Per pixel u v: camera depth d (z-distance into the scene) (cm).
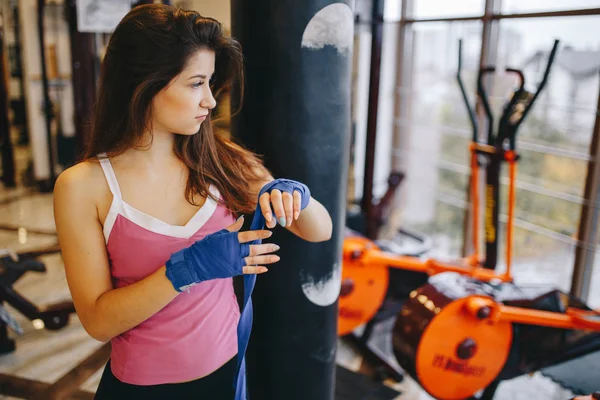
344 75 159
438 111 419
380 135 464
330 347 179
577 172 328
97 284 111
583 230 312
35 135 602
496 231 264
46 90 586
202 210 120
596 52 299
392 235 459
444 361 237
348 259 281
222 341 124
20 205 564
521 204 368
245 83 158
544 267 353
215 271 102
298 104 155
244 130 162
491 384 251
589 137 311
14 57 585
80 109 488
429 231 453
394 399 269
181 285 103
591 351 238
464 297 233
